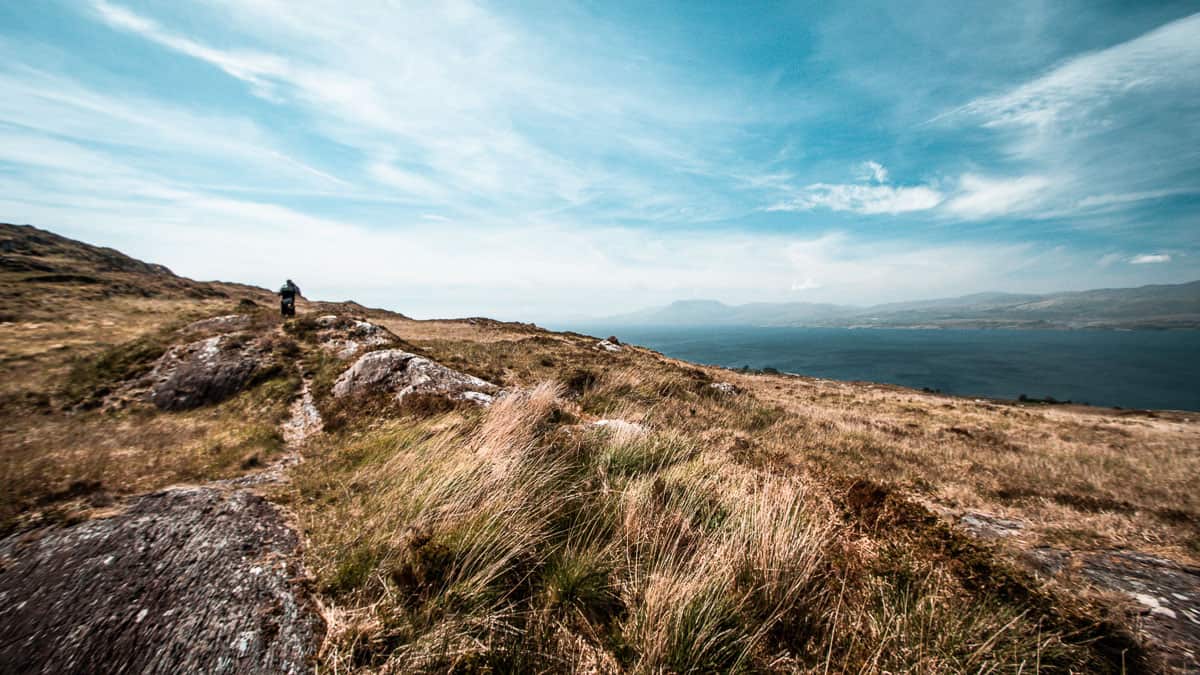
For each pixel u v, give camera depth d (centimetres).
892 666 294
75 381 1225
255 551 383
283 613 310
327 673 265
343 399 1036
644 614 324
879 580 373
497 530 388
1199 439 1823
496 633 310
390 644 291
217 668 269
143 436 866
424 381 1034
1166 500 766
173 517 443
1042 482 859
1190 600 361
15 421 977
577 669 294
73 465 639
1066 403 4481
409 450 616
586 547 410
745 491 517
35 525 433
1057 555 462
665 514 461
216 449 766
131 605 317
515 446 580
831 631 331
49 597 326
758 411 1510
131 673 265
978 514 635
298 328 1688
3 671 265
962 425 1844
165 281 4903
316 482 551
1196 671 275
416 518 416
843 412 1892
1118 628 309
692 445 741
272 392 1145
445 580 343
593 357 2075
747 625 326
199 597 325
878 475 843
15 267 3872
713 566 366
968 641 296
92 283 3656
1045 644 286
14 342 1644
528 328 3509
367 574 346
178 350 1409
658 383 1582
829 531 449
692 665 289
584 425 793
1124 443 1614
